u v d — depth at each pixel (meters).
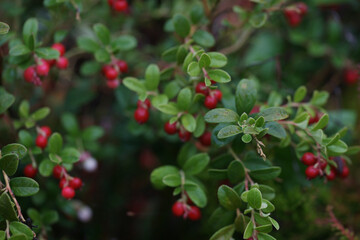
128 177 0.73
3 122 0.62
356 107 0.74
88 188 0.69
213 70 0.54
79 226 0.67
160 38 0.73
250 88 0.53
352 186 0.67
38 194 0.61
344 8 0.75
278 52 0.72
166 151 0.68
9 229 0.51
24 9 0.66
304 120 0.55
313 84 0.74
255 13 0.61
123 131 0.70
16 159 0.51
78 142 0.65
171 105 0.55
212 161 0.56
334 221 0.61
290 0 0.71
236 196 0.53
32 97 0.70
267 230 0.51
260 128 0.51
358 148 0.56
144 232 0.71
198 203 0.55
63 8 0.62
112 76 0.60
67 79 0.72
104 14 0.70
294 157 0.59
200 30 0.59
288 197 0.63
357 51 0.72
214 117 0.52
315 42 0.72
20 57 0.57
